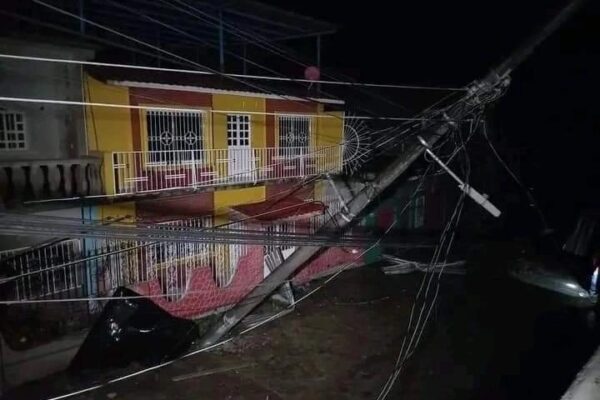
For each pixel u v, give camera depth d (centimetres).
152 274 1416
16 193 1139
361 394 1136
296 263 1012
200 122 1551
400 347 1367
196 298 1524
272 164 1766
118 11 1471
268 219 1636
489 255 2245
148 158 1431
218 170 1608
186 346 1291
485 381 1176
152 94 1430
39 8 1424
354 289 1838
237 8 1534
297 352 1341
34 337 1137
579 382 326
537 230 2428
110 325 1192
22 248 1134
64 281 1220
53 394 1092
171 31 1731
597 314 1533
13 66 1201
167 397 1113
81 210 1261
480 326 1491
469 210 2578
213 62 2130
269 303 1655
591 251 1633
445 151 1864
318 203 1828
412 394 1124
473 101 833
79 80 1309
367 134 2061
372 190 909
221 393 1135
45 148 1280
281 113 1766
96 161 1284
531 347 1347
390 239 1911
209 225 1566
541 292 1778
